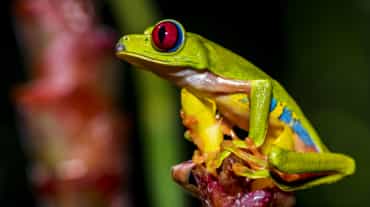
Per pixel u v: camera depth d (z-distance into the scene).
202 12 0.83
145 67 0.42
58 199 0.50
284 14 0.83
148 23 0.49
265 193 0.40
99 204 0.51
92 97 0.50
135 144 0.73
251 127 0.41
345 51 0.82
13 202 0.81
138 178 0.74
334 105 0.83
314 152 0.41
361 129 0.82
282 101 0.42
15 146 0.82
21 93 0.50
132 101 0.73
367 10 0.82
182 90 0.41
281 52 0.83
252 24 0.83
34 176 0.51
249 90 0.41
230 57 0.42
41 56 0.50
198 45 0.41
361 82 0.83
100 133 0.50
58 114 0.50
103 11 0.55
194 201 0.70
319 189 0.78
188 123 0.41
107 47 0.50
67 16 0.50
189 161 0.40
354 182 0.80
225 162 0.40
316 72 0.83
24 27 0.50
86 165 0.50
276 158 0.40
